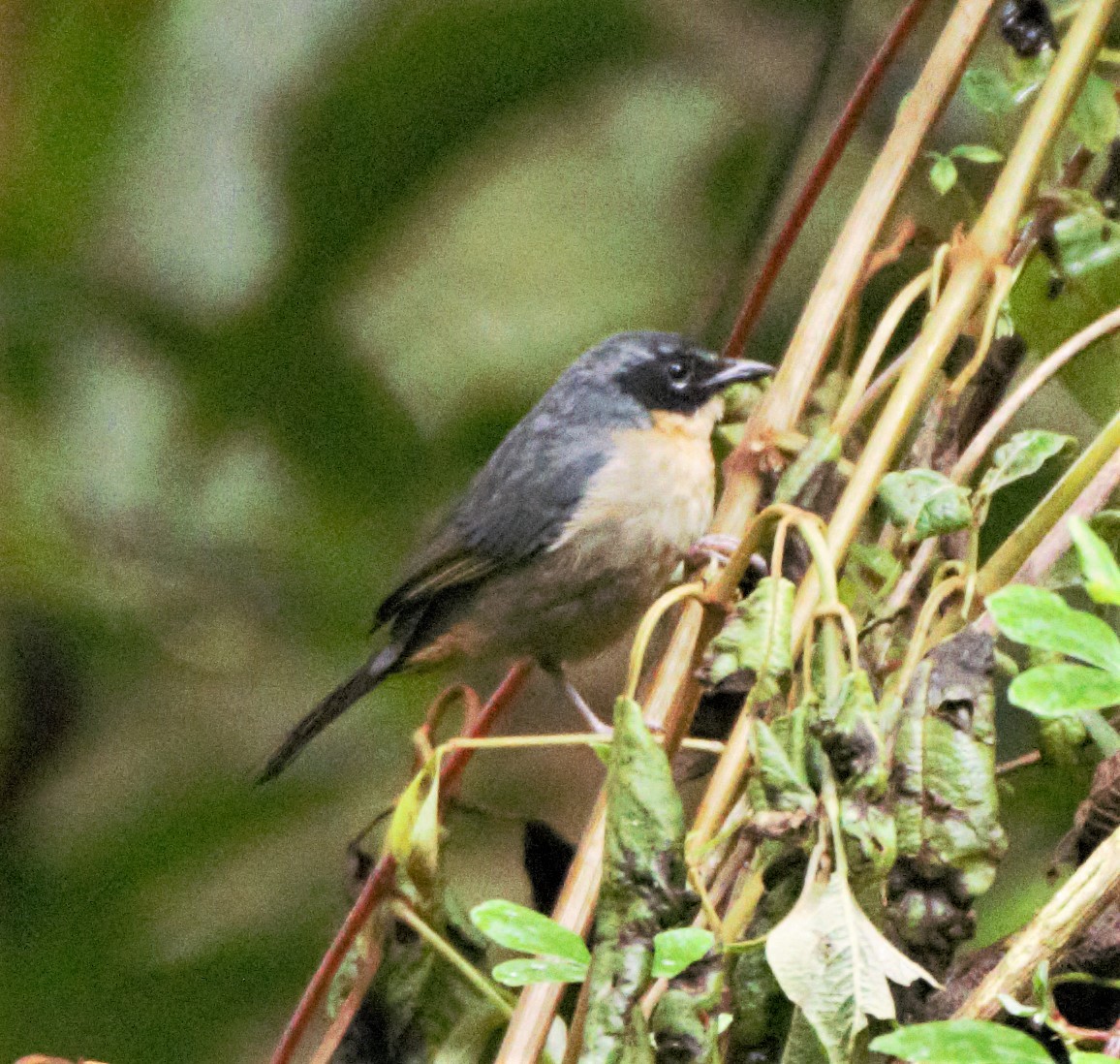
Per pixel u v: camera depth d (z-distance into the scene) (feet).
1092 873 15.80
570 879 18.06
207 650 41.63
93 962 37.19
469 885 37.01
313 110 41.39
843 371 22.99
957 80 21.53
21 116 40.83
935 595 18.78
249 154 41.75
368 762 40.24
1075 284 22.13
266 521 42.75
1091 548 14.52
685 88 42.06
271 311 42.80
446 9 40.27
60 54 40.50
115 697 41.60
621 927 15.38
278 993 36.81
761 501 21.38
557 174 42.50
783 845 16.63
